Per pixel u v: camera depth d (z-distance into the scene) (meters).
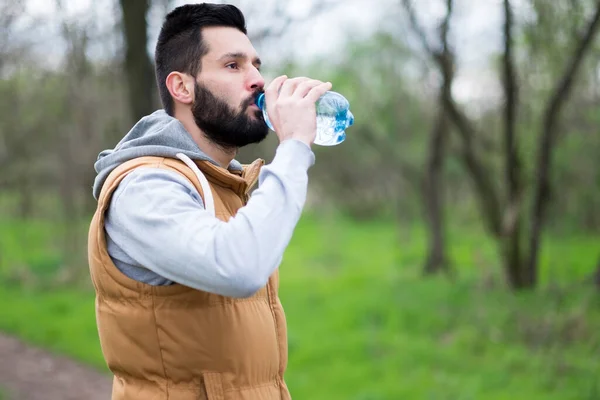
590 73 10.38
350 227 25.22
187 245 1.29
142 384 1.47
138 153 1.50
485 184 11.75
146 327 1.43
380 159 20.58
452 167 16.81
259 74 1.58
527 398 6.13
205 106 1.54
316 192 29.03
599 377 6.54
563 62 9.76
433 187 14.00
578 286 10.02
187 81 1.57
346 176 26.31
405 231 22.06
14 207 23.42
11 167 16.97
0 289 12.62
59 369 7.65
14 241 18.36
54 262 14.44
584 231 14.54
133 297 1.44
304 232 24.33
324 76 17.44
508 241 10.55
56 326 9.62
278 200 1.36
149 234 1.33
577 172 12.01
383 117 17.59
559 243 13.39
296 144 1.43
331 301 11.34
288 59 6.47
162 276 1.39
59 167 16.23
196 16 1.57
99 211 1.46
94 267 1.50
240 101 1.54
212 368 1.44
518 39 9.91
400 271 14.48
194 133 1.59
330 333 9.19
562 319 8.18
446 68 11.03
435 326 9.20
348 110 1.68
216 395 1.43
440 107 12.48
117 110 11.98
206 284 1.29
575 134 11.27
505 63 9.84
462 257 15.66
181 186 1.42
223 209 1.53
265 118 1.58
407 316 9.71
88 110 12.72
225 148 1.61
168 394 1.44
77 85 11.54
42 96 13.85
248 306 1.50
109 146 9.91
